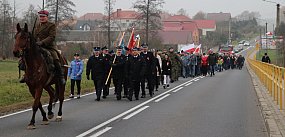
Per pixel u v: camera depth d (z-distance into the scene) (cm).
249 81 2936
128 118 1216
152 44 5919
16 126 1080
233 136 955
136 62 1706
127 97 1784
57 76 1130
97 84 1716
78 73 1797
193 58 3412
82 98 1805
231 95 1912
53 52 1117
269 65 2003
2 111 1378
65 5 5328
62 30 5397
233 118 1220
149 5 5697
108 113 1322
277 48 5772
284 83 1291
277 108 1362
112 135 959
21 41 985
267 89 2130
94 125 1095
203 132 999
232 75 3812
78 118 1218
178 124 1110
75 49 6016
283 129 973
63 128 1050
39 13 1106
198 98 1773
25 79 1037
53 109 1415
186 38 10456
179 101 1661
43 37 1106
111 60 1747
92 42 6988
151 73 1845
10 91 1847
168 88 2308
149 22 5709
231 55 5700
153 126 1079
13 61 5350
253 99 1747
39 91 1041
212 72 3700
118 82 1733
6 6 6012
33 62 1020
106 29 6538
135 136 947
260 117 1241
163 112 1340
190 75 3441
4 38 5806
